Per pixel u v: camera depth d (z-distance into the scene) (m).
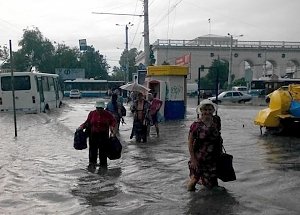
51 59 81.38
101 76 99.25
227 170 7.04
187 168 9.23
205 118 6.98
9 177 8.46
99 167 9.50
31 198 7.01
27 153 11.40
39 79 28.66
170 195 7.03
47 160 10.36
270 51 85.38
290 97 15.11
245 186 7.50
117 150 9.70
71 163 9.99
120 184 7.90
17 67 76.50
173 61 80.00
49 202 6.79
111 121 9.80
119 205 6.58
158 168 9.27
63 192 7.37
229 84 70.25
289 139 14.03
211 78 68.38
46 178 8.44
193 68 82.62
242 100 47.69
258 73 85.31
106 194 7.21
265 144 12.88
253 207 6.28
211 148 7.01
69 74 81.88
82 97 67.25
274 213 6.00
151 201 6.73
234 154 11.02
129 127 18.12
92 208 6.44
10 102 27.09
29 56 79.62
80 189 7.57
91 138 9.80
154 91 21.25
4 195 7.17
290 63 91.50
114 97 15.32
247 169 8.97
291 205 6.39
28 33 79.88
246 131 16.58
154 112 14.66
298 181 7.89
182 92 21.64
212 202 6.55
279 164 9.59
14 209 6.41
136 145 12.79
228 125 19.09
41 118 22.83
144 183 7.94
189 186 7.17
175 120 21.22
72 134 15.46
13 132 16.33
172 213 6.10
